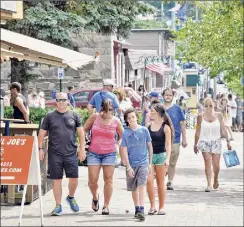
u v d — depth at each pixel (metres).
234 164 36.72
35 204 29.39
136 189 26.09
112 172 27.36
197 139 35.88
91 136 27.47
